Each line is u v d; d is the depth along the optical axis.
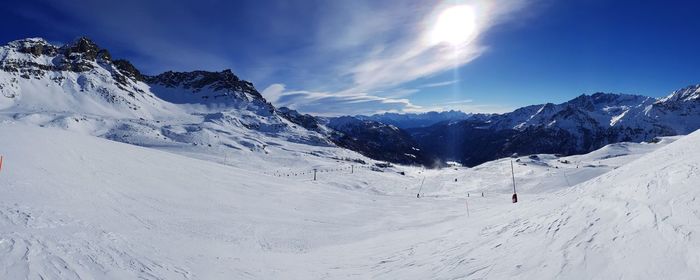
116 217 14.93
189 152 142.00
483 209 32.25
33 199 12.77
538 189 65.38
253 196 29.95
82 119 183.25
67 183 16.72
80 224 11.79
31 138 21.94
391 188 75.81
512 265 9.60
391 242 18.50
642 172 11.27
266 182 37.94
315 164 132.75
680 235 6.75
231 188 30.39
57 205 13.15
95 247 10.01
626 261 7.03
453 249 13.52
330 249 18.59
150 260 10.56
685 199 7.72
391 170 126.81
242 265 13.11
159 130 184.62
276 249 17.77
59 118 175.62
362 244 19.25
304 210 29.12
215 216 21.23
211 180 31.02
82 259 8.73
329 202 34.47
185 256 12.35
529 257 9.55
